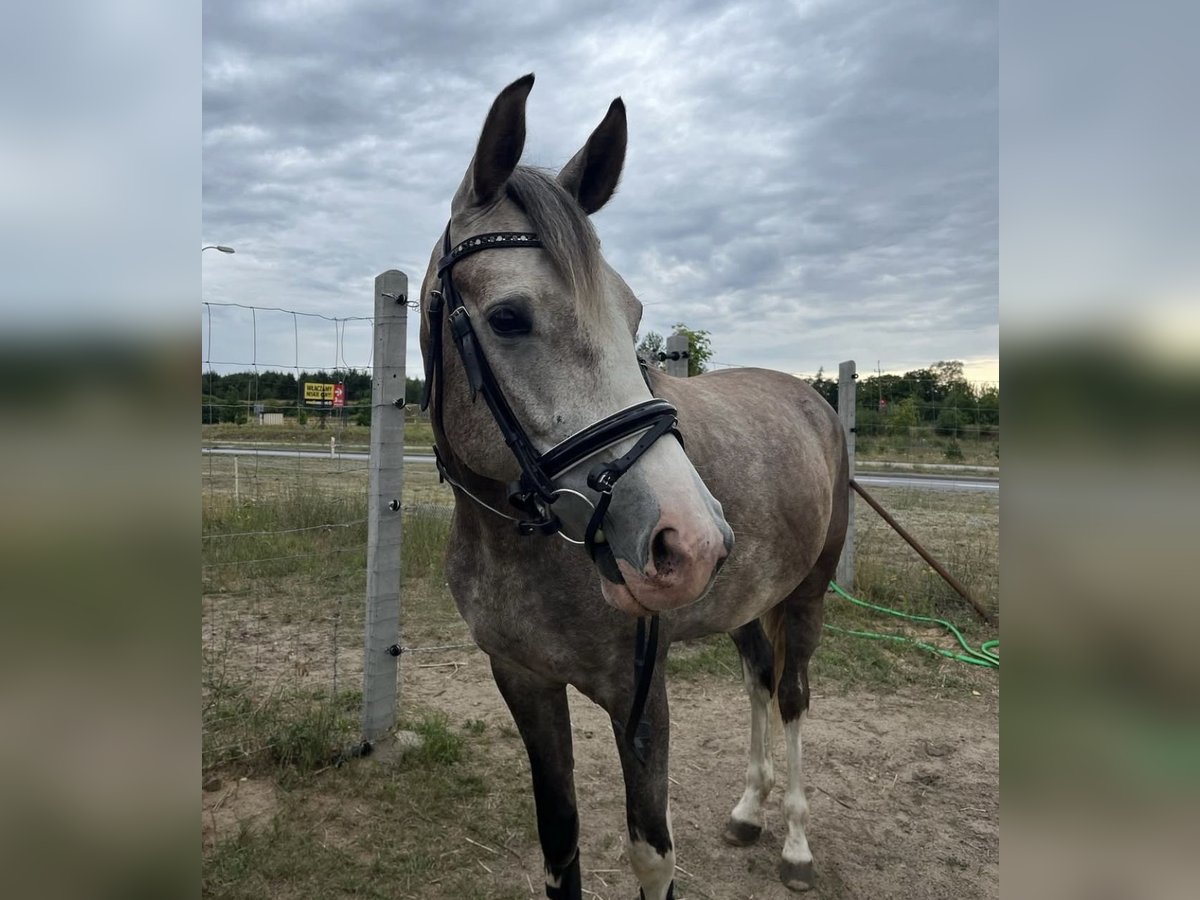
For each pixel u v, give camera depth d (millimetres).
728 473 2367
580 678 1950
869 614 5844
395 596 3473
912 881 2764
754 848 2949
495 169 1715
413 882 2586
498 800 3092
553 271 1626
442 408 1831
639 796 1893
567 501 1587
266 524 7203
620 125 1870
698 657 4824
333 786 3109
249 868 2562
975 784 3426
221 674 3967
